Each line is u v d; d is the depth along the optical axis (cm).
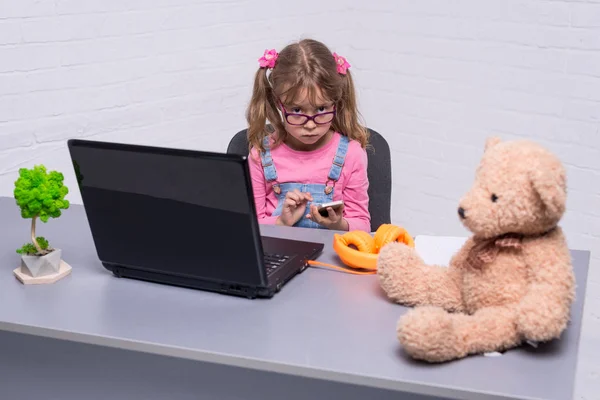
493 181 121
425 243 159
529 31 266
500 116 279
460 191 296
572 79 257
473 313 128
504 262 123
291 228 177
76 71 260
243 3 299
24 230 174
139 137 281
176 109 288
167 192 134
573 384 110
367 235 154
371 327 128
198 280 142
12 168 251
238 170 124
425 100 303
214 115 300
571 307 130
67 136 262
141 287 145
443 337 112
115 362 137
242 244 132
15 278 150
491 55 278
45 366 142
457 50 288
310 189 198
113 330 128
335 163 197
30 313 135
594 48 250
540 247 120
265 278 136
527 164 119
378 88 320
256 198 201
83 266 155
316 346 122
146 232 141
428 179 306
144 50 276
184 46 286
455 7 287
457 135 294
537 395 107
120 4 267
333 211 175
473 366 115
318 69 178
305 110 181
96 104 267
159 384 135
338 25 325
